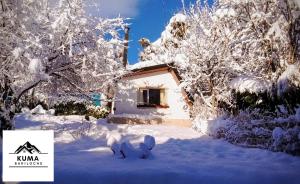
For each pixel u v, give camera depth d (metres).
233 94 15.70
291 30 11.02
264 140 10.45
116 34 13.92
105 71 14.03
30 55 10.06
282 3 11.25
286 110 10.60
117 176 6.37
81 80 14.02
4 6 10.30
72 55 12.55
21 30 10.58
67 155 8.40
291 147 8.84
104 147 9.94
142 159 8.15
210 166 7.35
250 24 14.07
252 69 15.16
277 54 12.61
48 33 11.46
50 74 12.98
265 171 6.91
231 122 12.55
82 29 12.70
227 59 15.84
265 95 13.42
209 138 12.85
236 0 14.23
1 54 10.48
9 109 10.64
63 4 12.56
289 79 10.26
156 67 18.59
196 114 17.16
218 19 15.85
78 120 17.45
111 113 19.03
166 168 6.98
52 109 20.58
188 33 18.75
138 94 19.00
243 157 8.95
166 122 17.98
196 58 16.33
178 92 18.25
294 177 6.69
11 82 10.63
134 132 13.98
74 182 6.20
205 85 17.09
